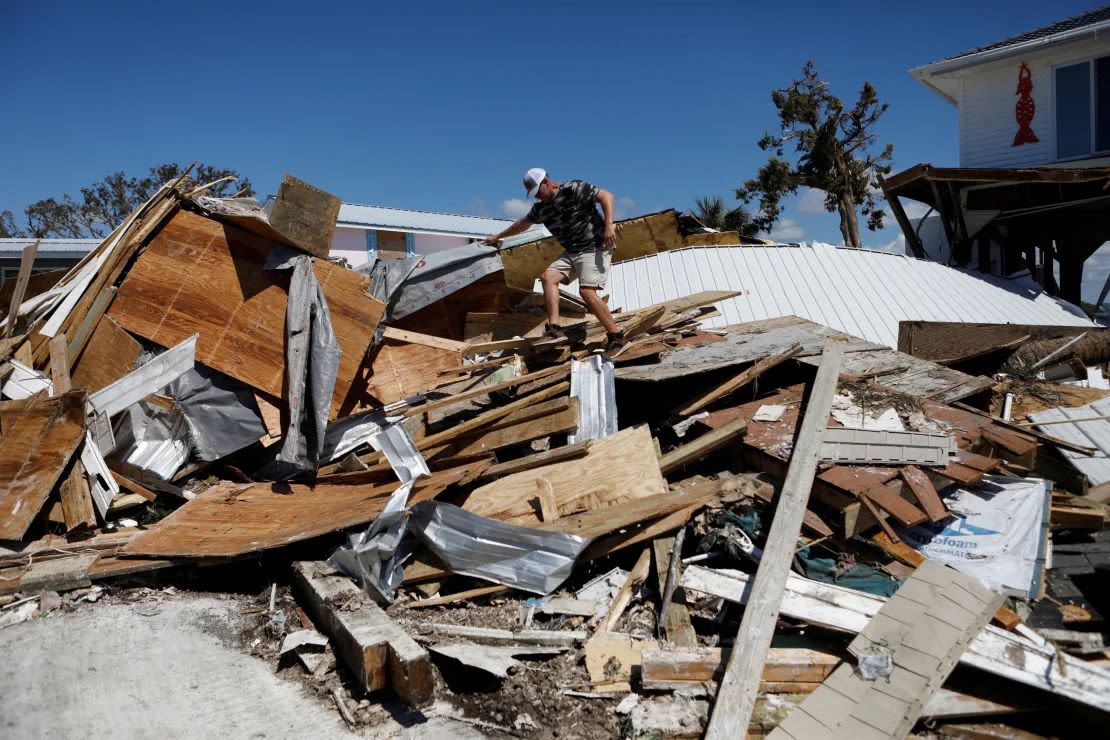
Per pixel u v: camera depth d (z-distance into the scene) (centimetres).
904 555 443
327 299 605
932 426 548
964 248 1240
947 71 1373
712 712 324
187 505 523
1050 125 1300
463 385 656
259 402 611
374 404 638
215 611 443
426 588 461
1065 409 643
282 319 607
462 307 842
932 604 354
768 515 466
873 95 2161
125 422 580
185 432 591
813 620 365
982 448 540
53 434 519
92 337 609
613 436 534
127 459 571
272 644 405
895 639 342
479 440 572
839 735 309
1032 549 433
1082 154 1270
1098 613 392
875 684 327
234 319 611
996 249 1251
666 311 728
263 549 455
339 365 594
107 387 554
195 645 403
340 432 594
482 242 772
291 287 588
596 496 490
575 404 551
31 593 450
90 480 521
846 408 561
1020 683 329
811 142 2220
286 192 596
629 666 373
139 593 462
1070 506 493
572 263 646
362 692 362
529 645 396
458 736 330
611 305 1043
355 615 388
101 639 407
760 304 973
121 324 617
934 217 1423
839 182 2219
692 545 466
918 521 439
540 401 588
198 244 627
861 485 459
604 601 433
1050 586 425
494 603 447
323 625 404
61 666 379
